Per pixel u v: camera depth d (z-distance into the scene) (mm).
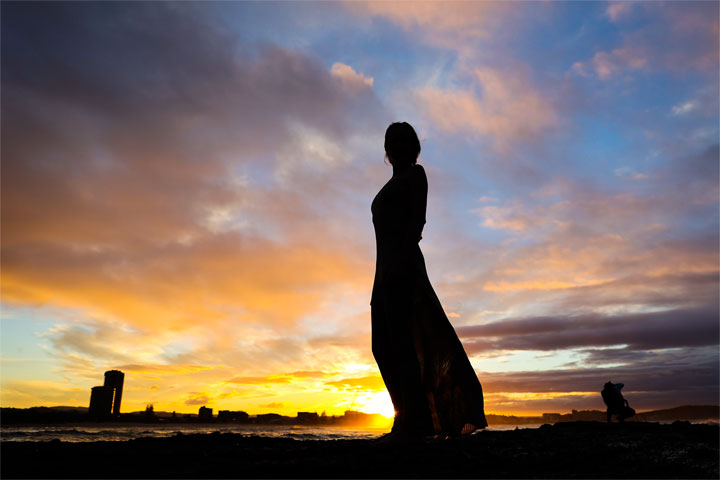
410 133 4387
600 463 2674
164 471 2459
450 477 2316
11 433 35938
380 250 4047
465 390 3543
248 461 2754
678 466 2570
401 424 3838
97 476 2326
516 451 3094
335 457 2855
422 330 3812
